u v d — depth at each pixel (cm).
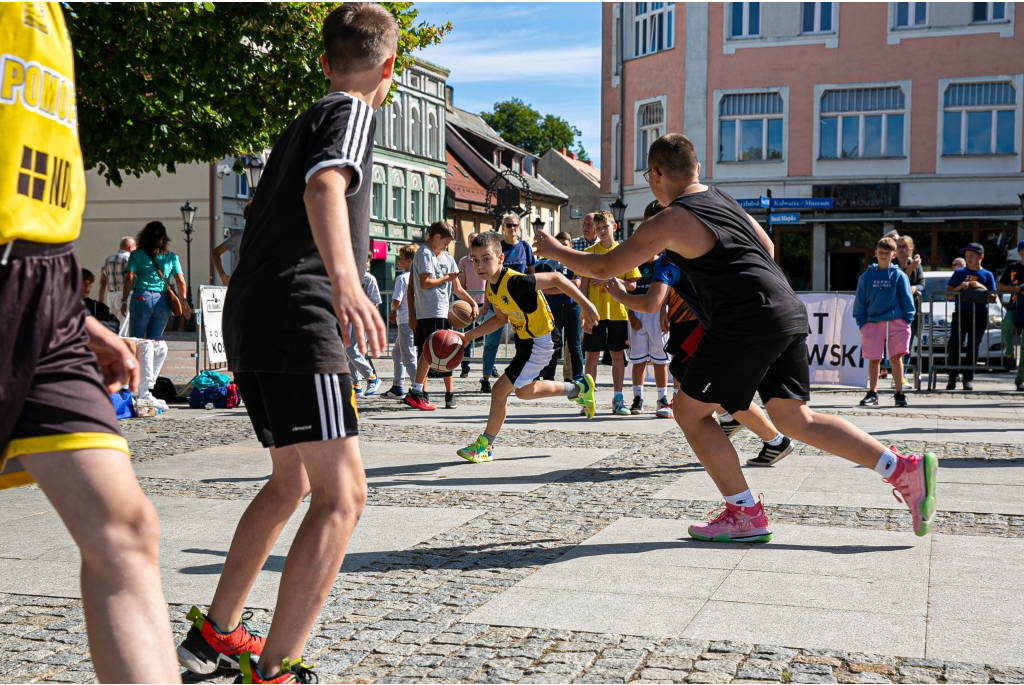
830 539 488
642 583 412
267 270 282
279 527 315
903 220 3316
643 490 631
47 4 206
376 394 1352
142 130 1205
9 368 190
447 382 1182
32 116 197
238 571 312
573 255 474
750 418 677
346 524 279
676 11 3578
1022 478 656
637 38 3794
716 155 3506
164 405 1158
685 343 573
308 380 278
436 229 1137
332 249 258
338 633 351
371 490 633
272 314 279
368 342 254
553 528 521
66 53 209
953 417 1038
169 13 1135
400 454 794
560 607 380
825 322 1470
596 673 311
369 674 312
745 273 455
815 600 385
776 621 360
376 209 5069
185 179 4359
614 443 855
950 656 322
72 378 199
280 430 279
